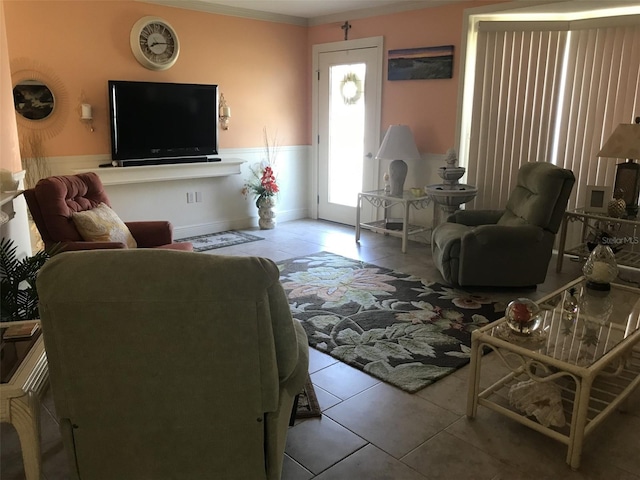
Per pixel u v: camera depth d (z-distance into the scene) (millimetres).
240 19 5434
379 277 4145
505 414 2131
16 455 1978
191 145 5184
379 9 5270
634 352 2590
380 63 5379
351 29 5582
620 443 2080
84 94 4551
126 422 1478
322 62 5969
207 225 5656
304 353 1752
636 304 2527
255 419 1504
